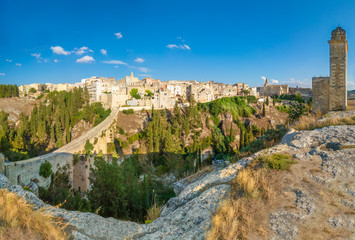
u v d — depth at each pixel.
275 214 7.37
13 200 7.94
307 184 8.70
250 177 9.38
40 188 24.64
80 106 92.81
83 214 9.26
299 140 13.05
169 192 29.81
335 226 6.55
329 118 17.34
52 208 9.22
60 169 30.30
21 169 22.53
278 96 143.50
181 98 126.94
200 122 88.62
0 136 55.88
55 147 64.50
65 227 8.08
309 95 141.62
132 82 140.00
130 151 65.94
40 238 6.74
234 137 85.75
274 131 20.80
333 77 22.58
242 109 107.62
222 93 148.25
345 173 8.91
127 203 22.38
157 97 104.75
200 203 9.38
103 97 103.94
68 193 26.45
